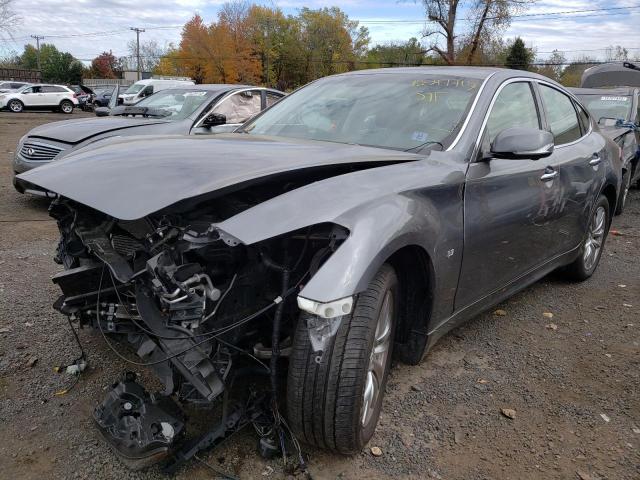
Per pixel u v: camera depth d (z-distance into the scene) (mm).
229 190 2338
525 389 3326
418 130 3377
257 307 2510
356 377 2336
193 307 2266
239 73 65062
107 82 69125
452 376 3434
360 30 70812
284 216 2232
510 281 3777
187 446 2436
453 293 3082
